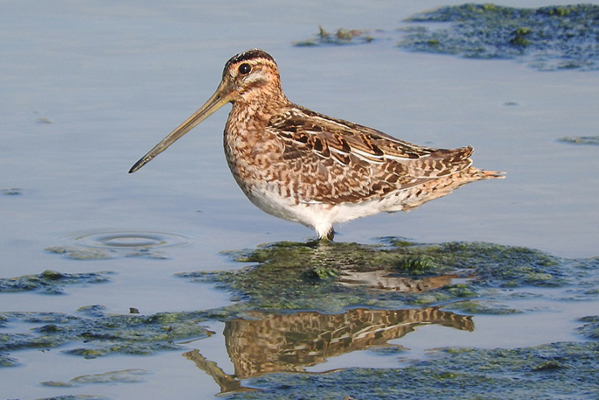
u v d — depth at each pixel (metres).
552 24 23.34
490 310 10.86
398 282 11.87
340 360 9.63
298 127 13.45
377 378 9.14
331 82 19.53
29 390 8.98
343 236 13.74
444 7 24.89
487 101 18.64
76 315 10.73
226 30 22.58
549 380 9.02
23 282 11.63
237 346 10.00
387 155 13.52
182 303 11.14
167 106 18.16
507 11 24.41
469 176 13.69
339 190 13.38
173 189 15.20
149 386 9.08
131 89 18.95
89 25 22.53
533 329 10.29
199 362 9.62
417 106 18.27
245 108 13.69
